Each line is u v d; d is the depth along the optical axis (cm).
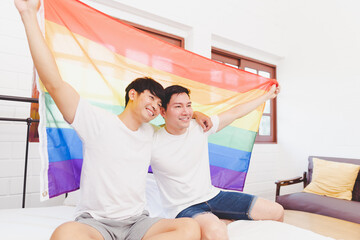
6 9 196
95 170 109
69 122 108
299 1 357
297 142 349
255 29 343
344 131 303
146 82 120
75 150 135
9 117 193
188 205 134
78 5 127
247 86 187
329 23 323
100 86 138
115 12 246
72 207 165
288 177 356
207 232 109
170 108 132
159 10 258
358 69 293
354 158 290
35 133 203
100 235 97
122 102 146
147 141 124
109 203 109
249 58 354
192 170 139
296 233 121
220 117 156
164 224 103
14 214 143
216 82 177
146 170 122
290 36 368
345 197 244
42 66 96
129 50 145
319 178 271
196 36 282
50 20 121
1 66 193
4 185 190
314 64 337
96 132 111
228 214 142
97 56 136
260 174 344
